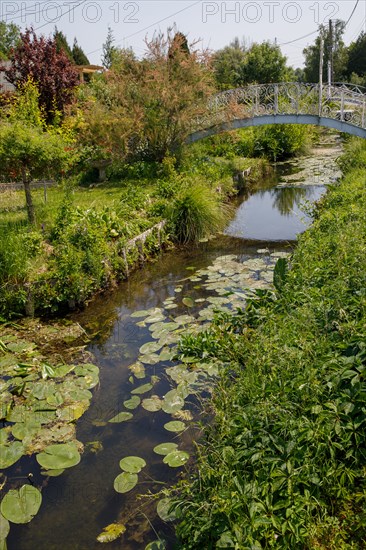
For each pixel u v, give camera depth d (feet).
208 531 7.36
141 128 38.75
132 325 17.21
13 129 20.54
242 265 23.13
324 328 11.37
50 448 10.59
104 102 42.34
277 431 8.59
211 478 8.34
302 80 133.59
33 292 18.10
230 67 99.60
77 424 11.65
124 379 13.60
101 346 15.72
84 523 8.89
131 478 9.69
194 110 40.96
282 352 10.61
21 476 10.09
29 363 14.39
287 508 7.26
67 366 14.05
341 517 7.56
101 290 20.36
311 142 74.69
